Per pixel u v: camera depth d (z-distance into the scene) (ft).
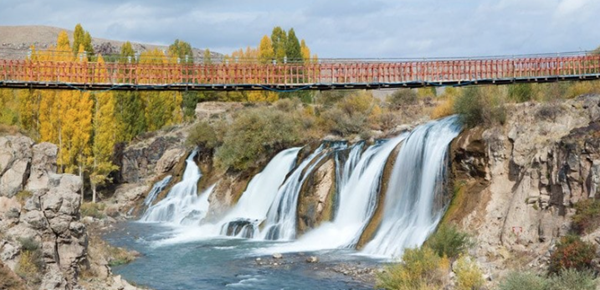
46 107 265.75
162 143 311.68
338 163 195.62
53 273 99.55
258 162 241.35
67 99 267.59
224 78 174.91
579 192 127.24
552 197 134.00
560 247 110.73
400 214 167.02
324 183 190.80
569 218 126.62
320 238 179.01
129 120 327.47
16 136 117.29
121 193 291.38
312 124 264.52
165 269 150.10
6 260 96.17
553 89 164.66
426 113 266.77
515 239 136.15
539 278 101.14
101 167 284.41
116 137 323.37
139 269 150.20
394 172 174.60
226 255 165.17
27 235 103.50
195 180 261.85
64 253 109.50
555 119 145.89
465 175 157.38
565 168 129.90
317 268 145.07
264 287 131.13
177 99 364.58
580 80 163.22
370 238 165.89
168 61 360.28
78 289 105.50
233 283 135.13
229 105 363.76
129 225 231.50
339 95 282.97
